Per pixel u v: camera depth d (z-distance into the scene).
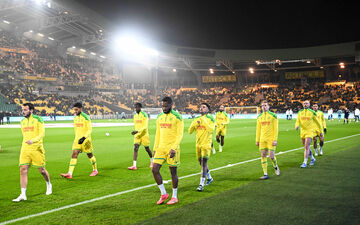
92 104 54.78
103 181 7.02
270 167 8.33
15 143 15.45
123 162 9.69
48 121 42.66
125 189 6.24
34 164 5.71
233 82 68.31
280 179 6.79
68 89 55.44
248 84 66.50
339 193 5.55
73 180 7.14
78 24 44.94
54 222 4.35
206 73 69.62
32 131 5.75
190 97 66.12
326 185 6.16
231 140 15.99
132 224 4.20
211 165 8.86
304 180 6.64
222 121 11.50
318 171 7.60
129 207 5.00
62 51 56.66
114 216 4.56
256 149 12.34
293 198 5.27
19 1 38.28
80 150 7.68
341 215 4.38
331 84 58.41
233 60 54.81
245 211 4.63
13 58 49.12
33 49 52.38
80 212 4.77
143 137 8.60
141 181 6.98
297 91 59.19
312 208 4.72
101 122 40.16
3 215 4.68
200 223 4.16
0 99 43.19
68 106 50.50
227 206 4.89
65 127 28.12
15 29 49.16
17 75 47.97
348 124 28.61
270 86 63.69
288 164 8.72
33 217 4.57
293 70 63.12
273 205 4.90
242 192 5.73
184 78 71.38
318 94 56.28
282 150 11.74
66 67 56.50
